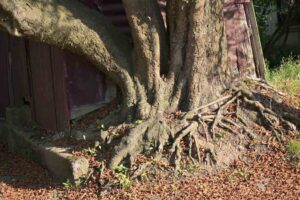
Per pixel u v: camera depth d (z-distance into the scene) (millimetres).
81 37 7836
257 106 8156
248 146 7891
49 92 8609
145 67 8008
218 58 8156
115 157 7652
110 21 8336
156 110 7930
